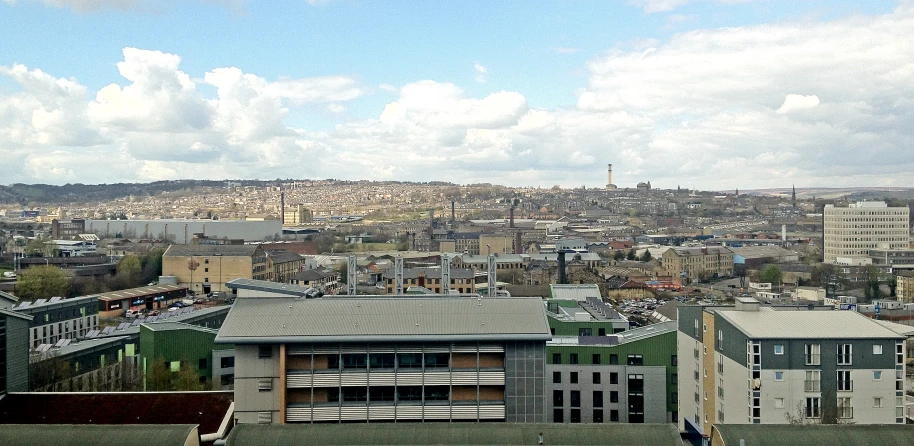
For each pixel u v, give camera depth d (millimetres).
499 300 98062
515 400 90312
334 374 90250
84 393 91812
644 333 135375
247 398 89188
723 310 112688
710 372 113438
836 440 69562
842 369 98438
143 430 70500
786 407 98312
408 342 90312
